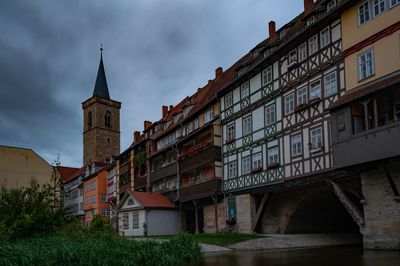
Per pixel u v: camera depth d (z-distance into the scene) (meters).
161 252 16.69
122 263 14.68
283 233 27.58
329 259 15.92
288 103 25.81
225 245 24.23
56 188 20.56
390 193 18.31
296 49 25.39
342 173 21.12
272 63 27.61
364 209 19.56
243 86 30.94
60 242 16.50
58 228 19.66
